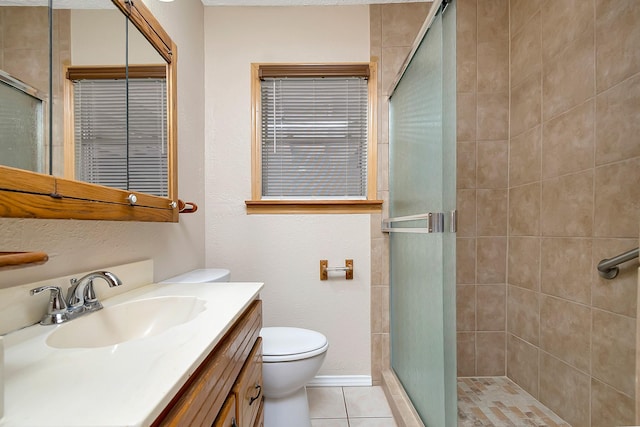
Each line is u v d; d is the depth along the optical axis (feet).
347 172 6.59
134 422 1.24
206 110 6.41
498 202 6.49
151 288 3.89
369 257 6.49
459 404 5.56
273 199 6.58
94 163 2.89
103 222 3.33
